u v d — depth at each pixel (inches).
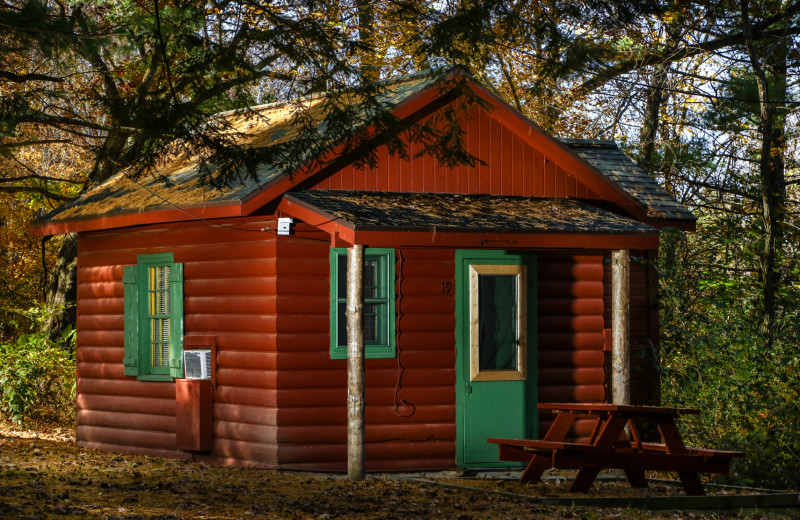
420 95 498.6
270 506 368.2
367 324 495.2
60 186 1079.6
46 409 711.1
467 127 527.5
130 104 448.1
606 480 484.4
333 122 449.1
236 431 495.8
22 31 548.4
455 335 505.4
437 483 453.4
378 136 459.8
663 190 615.5
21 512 320.2
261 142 528.1
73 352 760.3
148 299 553.9
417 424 496.7
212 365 508.7
